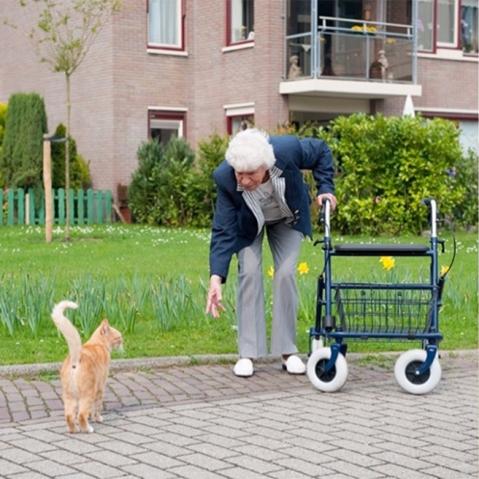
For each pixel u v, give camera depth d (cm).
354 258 1725
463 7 3034
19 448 655
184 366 922
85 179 2847
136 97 2886
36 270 1520
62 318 686
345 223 2344
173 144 2677
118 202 2809
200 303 1110
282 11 2728
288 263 897
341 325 837
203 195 2525
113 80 2845
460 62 3019
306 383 866
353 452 654
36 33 3133
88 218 2742
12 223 2617
